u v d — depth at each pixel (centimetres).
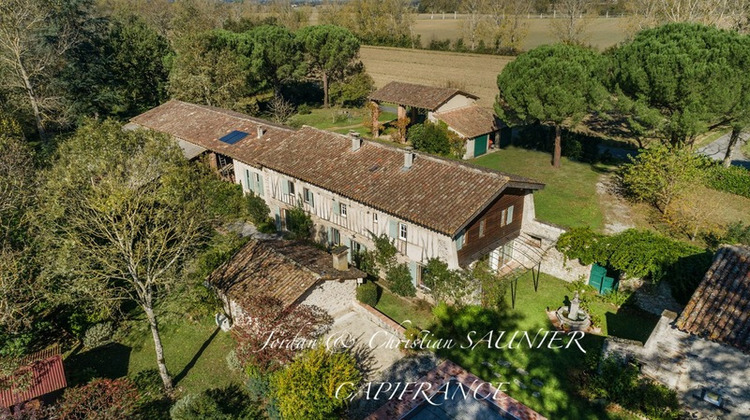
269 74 7025
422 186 2775
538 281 2972
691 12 5972
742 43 3250
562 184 4194
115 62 6450
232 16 12838
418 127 5016
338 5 13338
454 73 8325
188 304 2688
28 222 2405
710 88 3250
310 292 2456
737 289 1848
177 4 11756
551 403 2094
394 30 11100
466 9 10619
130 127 4894
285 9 13525
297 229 3441
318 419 1925
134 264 2095
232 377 2303
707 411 1888
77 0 5772
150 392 2217
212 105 5872
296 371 1977
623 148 5069
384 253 2833
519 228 3075
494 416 2036
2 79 5119
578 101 4025
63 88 5606
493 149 5288
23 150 3070
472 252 2708
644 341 2433
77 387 1998
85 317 2539
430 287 2709
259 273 2572
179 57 5981
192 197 2214
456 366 2320
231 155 3834
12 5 4925
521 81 4216
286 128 3984
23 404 1955
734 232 3014
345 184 2992
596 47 7619
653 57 3453
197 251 2609
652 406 1948
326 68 7294
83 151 2003
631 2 8738
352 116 6944
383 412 2064
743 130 3825
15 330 2269
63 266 1973
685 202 3291
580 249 2805
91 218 1966
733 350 1748
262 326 2175
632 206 3691
